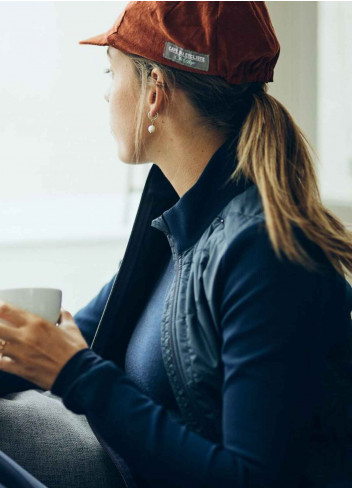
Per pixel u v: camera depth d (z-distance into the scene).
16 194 3.10
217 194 1.17
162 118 1.22
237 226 1.08
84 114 3.09
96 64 3.06
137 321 1.33
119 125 1.26
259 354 0.99
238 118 1.21
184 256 1.17
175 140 1.23
